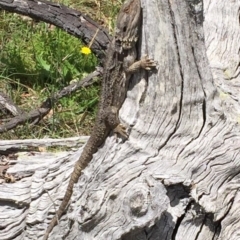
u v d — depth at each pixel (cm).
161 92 479
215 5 683
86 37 708
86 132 682
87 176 496
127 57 478
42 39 784
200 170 491
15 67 753
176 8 467
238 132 501
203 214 490
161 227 482
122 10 473
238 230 496
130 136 490
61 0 848
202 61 486
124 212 464
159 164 484
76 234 498
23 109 707
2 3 705
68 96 710
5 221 539
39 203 533
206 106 494
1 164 569
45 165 553
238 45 644
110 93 491
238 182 498
